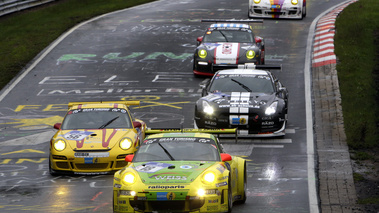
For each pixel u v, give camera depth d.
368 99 65.81
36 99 71.62
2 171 47.16
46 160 50.69
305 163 46.91
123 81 77.69
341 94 68.69
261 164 46.91
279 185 41.00
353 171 44.66
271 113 54.28
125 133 46.69
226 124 54.62
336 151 50.44
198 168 32.50
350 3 131.75
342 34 96.50
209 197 30.89
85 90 74.31
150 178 31.58
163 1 145.62
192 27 109.50
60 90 74.69
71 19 118.62
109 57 89.69
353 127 55.22
